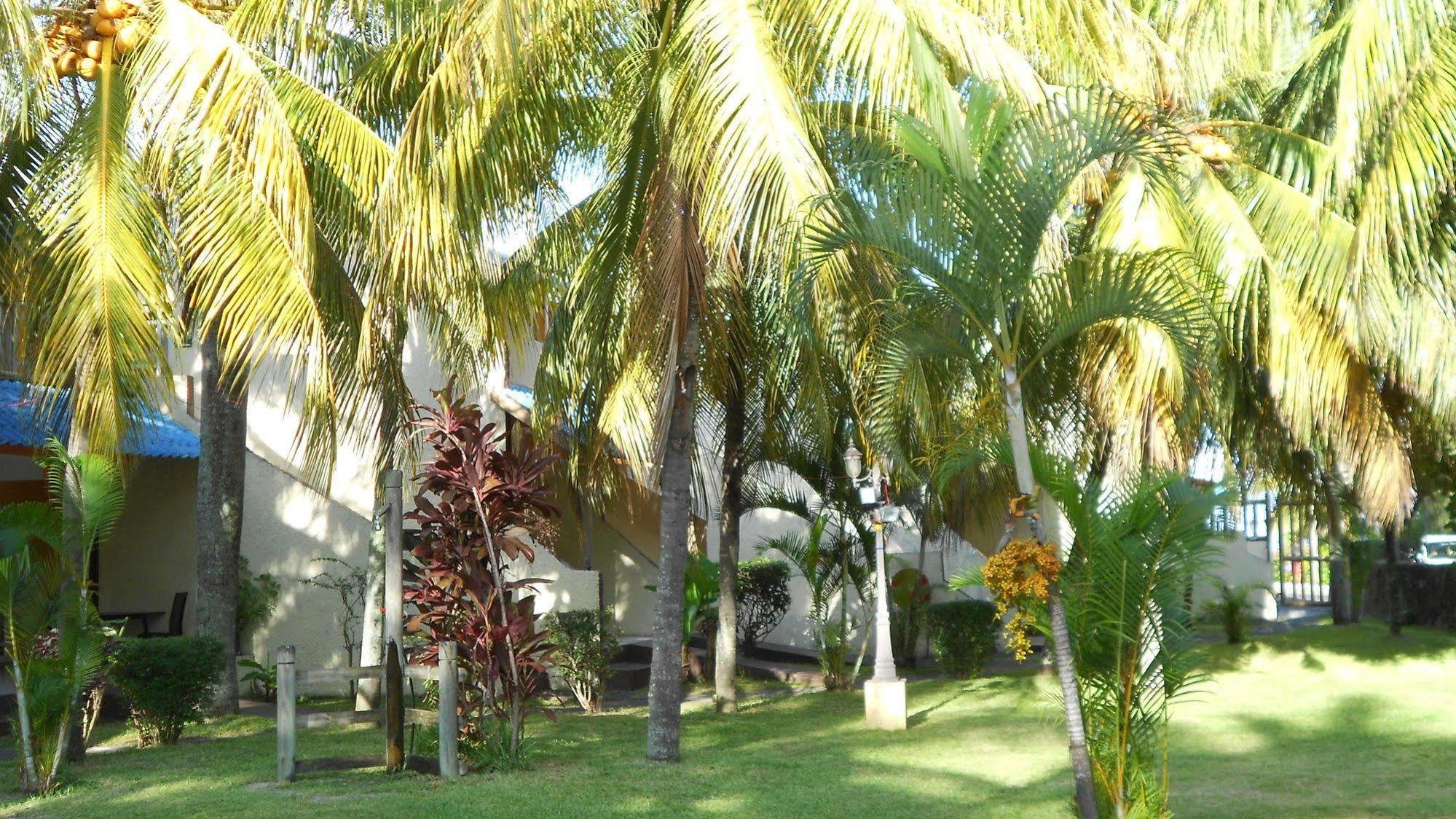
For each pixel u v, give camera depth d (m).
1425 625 19.20
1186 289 6.83
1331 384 11.82
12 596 8.88
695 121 8.38
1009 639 6.57
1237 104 14.47
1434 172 10.82
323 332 10.11
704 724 12.80
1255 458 16.23
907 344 7.30
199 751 11.18
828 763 9.99
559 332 12.95
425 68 10.70
